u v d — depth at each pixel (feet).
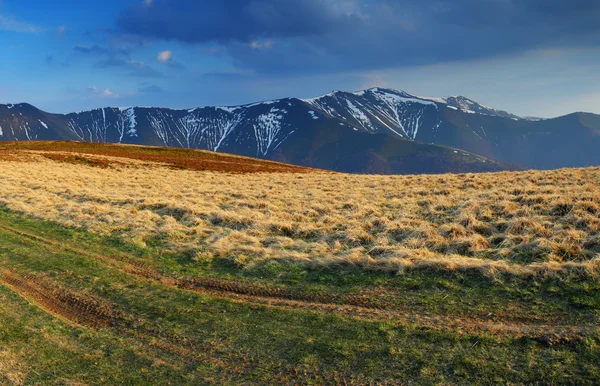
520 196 51.93
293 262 36.19
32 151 181.88
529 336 20.94
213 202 69.92
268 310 26.84
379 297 27.99
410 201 60.18
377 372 19.17
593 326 21.34
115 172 142.41
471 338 21.34
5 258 39.93
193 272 35.86
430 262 31.58
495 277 28.43
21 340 23.20
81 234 49.39
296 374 19.47
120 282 33.19
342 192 78.23
